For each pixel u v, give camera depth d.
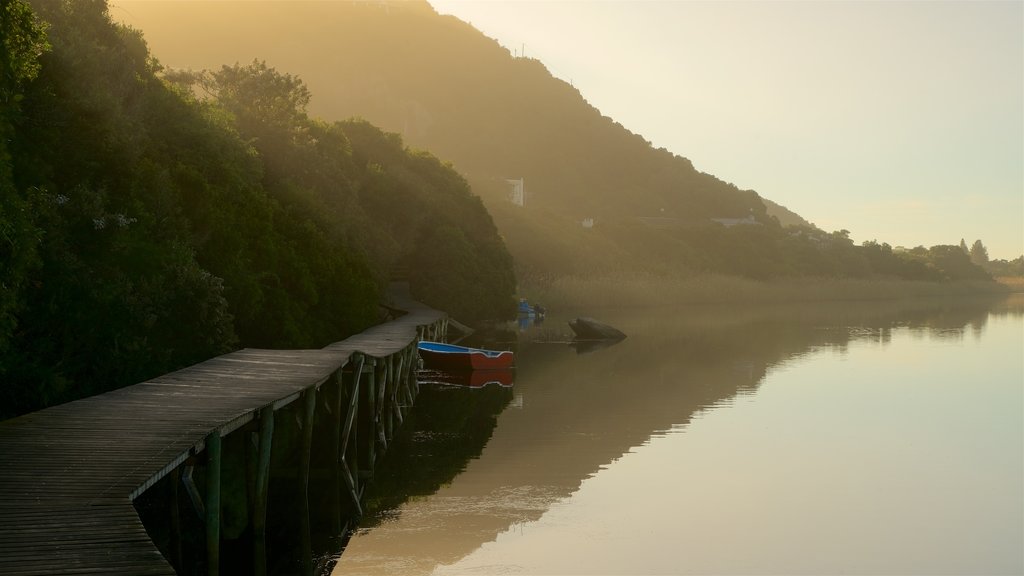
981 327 66.81
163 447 10.11
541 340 51.47
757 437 22.72
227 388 14.70
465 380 33.88
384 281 47.59
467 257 57.50
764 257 114.69
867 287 118.12
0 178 12.45
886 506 16.28
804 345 49.81
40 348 15.30
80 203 17.30
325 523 14.35
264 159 42.00
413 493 16.52
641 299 88.56
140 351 17.22
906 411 27.34
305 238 31.55
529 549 13.39
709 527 14.78
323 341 30.02
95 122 19.80
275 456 19.36
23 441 10.40
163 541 12.66
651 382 33.38
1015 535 14.62
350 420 18.64
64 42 21.91
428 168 66.88
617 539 13.99
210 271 23.56
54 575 6.58
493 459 19.64
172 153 26.17
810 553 13.59
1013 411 27.48
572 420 24.94
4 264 12.46
